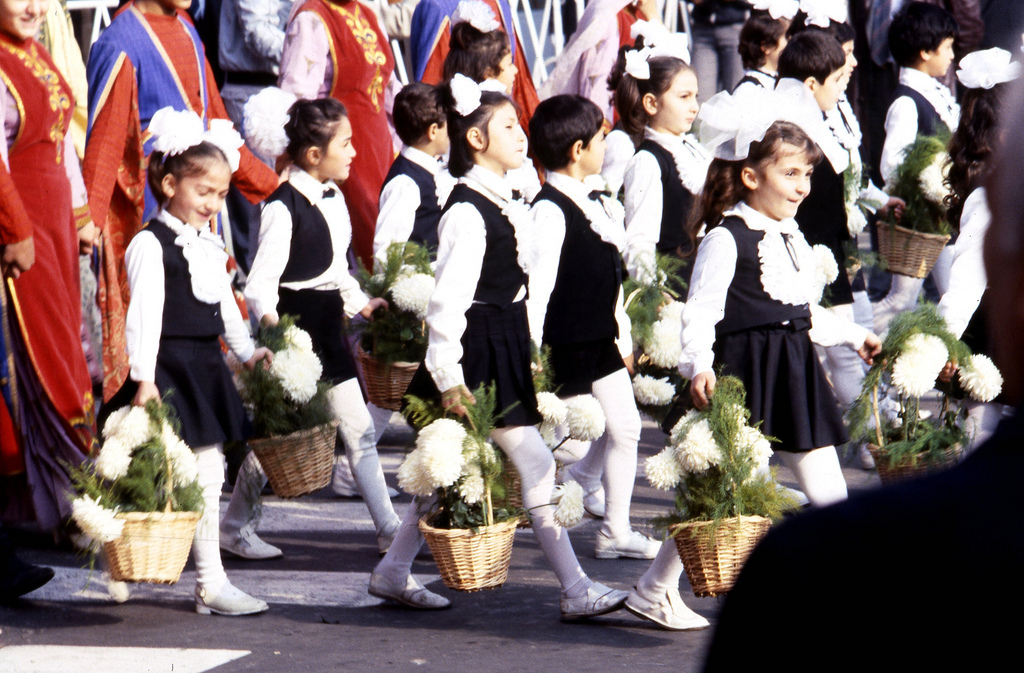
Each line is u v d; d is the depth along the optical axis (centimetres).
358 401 843
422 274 897
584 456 911
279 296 845
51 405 768
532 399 685
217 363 720
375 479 841
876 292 1587
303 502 985
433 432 639
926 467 704
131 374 678
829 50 979
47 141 775
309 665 615
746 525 604
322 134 847
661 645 649
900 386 688
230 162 739
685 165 932
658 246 937
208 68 1056
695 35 1758
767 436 636
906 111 1113
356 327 902
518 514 668
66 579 769
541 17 1866
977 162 780
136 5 999
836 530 165
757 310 655
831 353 947
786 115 673
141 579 639
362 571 801
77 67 872
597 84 1380
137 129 905
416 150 1009
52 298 766
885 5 1625
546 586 770
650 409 844
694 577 615
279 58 1325
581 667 612
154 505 646
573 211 761
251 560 825
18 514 789
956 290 730
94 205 858
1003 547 155
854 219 1027
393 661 622
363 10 1188
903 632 158
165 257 699
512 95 1405
